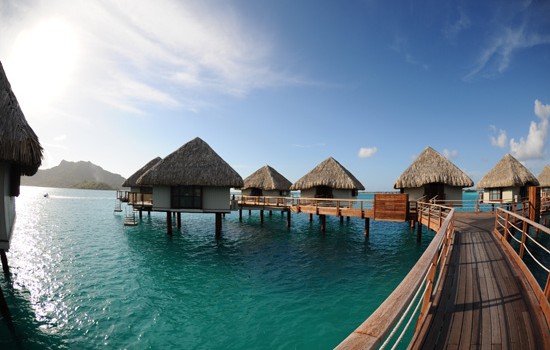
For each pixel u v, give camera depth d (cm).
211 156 1942
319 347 698
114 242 1944
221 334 752
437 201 2008
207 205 1905
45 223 2958
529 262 1380
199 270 1299
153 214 3919
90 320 820
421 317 398
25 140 762
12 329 771
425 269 279
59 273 1241
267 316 848
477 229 1130
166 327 785
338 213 1842
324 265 1373
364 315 855
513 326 384
